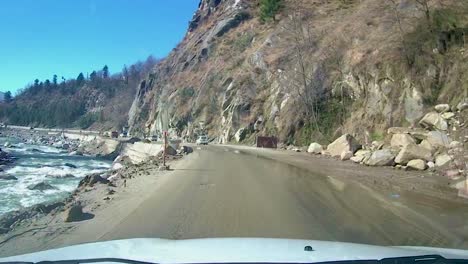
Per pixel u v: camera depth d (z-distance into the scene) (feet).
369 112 132.67
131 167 101.04
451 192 49.21
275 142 180.96
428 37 117.70
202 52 345.31
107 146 258.16
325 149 130.72
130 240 15.57
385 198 45.73
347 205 41.52
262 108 225.35
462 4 119.14
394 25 138.62
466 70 102.01
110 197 48.70
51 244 27.37
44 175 105.81
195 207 40.73
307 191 51.26
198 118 289.53
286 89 202.90
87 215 37.60
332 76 167.12
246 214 37.01
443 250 15.53
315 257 11.78
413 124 110.32
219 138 254.68
